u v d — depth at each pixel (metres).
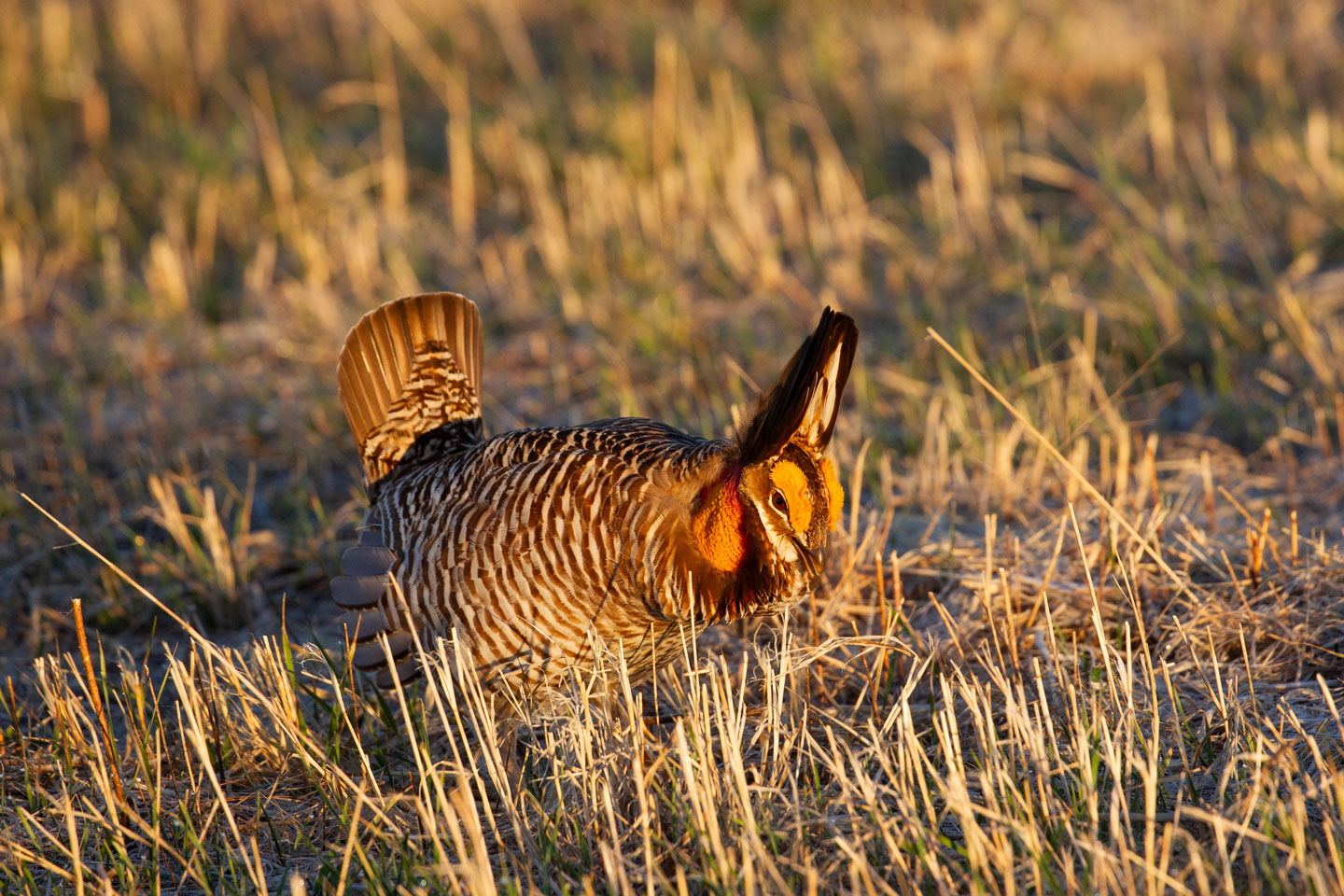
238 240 25.52
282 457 17.98
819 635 12.37
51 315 23.55
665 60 30.56
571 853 9.53
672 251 23.83
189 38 35.81
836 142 28.89
